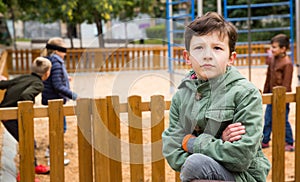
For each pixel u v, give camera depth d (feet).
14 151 16.87
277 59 20.29
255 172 7.85
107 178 12.39
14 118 11.84
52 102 11.91
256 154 7.83
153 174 12.76
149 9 77.20
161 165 12.76
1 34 78.95
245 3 74.08
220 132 7.87
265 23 76.48
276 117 13.42
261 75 47.57
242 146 7.23
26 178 12.07
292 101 13.60
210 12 8.31
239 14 75.36
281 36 20.16
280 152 13.56
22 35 121.29
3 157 14.84
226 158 7.36
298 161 14.08
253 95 7.53
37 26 104.58
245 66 55.21
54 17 62.23
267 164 8.09
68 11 52.85
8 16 79.30
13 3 57.41
